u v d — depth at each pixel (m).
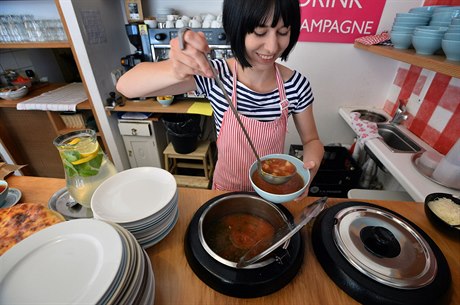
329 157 1.99
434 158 1.16
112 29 1.87
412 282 0.51
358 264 0.54
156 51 1.77
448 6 1.22
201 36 0.61
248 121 0.96
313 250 0.63
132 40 1.75
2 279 0.41
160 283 0.56
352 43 1.76
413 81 1.61
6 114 2.02
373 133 1.52
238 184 1.10
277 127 0.99
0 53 1.98
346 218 0.67
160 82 0.79
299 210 0.76
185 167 2.30
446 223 0.66
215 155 2.35
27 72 2.11
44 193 0.84
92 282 0.39
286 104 0.97
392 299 0.48
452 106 1.26
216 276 0.52
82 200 0.71
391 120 1.71
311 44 1.79
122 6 1.96
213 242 0.65
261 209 0.73
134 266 0.44
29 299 0.38
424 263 0.56
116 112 1.95
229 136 1.01
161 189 0.69
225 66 0.96
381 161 1.30
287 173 0.80
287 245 0.60
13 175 0.93
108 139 1.97
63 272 0.42
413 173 1.13
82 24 1.54
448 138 1.27
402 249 0.59
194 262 0.57
